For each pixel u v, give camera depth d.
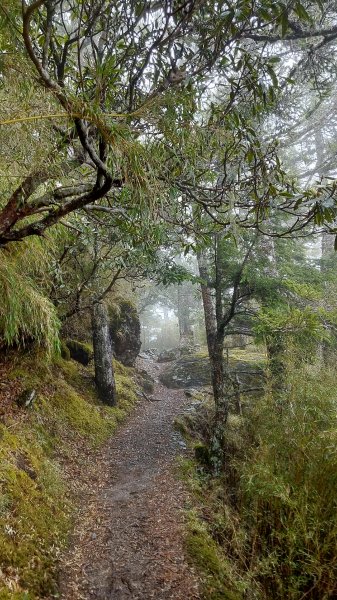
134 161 1.65
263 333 5.68
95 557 3.82
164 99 1.79
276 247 7.02
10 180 2.38
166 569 3.68
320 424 4.40
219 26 1.72
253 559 3.83
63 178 2.20
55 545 3.74
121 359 12.84
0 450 4.28
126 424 8.75
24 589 2.93
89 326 11.30
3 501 3.57
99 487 5.54
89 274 7.12
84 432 7.04
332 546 3.60
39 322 3.55
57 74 1.82
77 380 9.00
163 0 1.80
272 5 1.70
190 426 8.66
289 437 4.52
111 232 5.34
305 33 3.40
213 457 6.06
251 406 6.80
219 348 6.73
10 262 3.07
